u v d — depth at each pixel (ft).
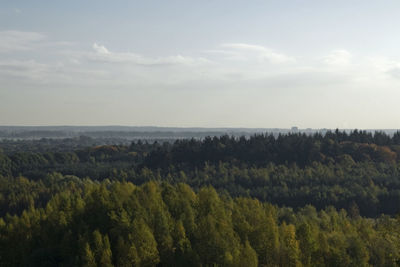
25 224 333.42
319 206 538.06
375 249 306.35
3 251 312.29
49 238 306.96
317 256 294.05
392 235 321.32
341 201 534.37
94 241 276.62
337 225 349.61
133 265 268.21
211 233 282.36
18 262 299.17
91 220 311.27
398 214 329.72
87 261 264.93
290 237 299.17
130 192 355.77
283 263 288.10
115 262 279.69
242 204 373.81
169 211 327.88
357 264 287.89
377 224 392.68
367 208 524.93
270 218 320.70
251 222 331.57
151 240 277.85
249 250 269.64
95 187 371.35
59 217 320.29
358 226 354.95
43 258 286.05
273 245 294.05
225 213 326.24
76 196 371.97
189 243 280.51
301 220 407.64
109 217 306.76
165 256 283.18
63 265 278.26
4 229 340.18
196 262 267.18
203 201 345.72
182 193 364.99
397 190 544.62
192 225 305.73
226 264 266.16
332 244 303.07
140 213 305.32
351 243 306.14
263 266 289.74
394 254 295.48
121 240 274.77
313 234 308.81
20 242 312.29
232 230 297.74
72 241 291.38
